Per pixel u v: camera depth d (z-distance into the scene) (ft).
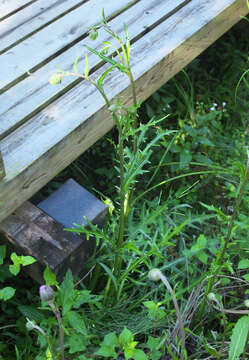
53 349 4.42
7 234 5.70
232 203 8.39
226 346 5.80
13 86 6.69
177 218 7.70
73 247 5.68
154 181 8.73
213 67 11.57
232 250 6.30
